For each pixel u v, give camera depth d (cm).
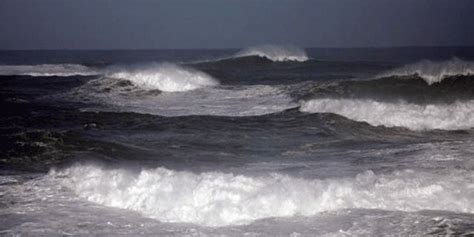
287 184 1914
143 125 3425
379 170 2219
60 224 1650
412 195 1830
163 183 1962
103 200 1909
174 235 1559
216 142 2948
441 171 2112
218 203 1781
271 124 3403
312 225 1617
